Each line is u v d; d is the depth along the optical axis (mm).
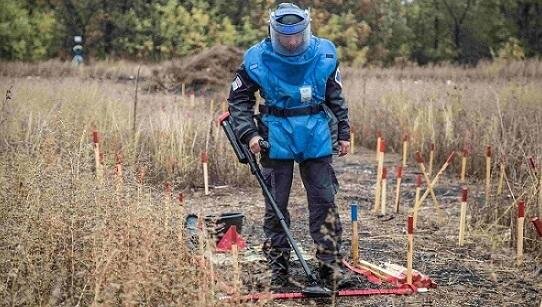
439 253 6664
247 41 38719
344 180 10516
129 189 5375
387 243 6992
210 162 9852
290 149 5496
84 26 41938
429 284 5734
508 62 36656
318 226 5609
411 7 49219
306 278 5777
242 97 5574
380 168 8133
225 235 5953
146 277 4402
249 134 5520
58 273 4609
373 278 5801
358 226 7641
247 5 39719
